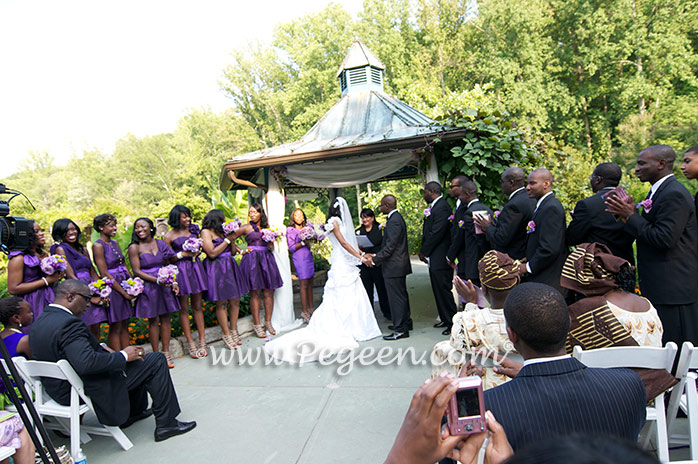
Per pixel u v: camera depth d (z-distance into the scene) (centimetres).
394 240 536
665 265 310
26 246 262
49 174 6969
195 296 546
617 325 218
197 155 4747
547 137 722
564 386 135
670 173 317
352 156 631
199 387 444
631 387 136
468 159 551
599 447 49
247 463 298
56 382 316
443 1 2866
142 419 384
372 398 381
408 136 573
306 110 3547
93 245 470
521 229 432
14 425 266
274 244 648
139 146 5369
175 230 553
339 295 552
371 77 799
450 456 108
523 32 2792
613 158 2283
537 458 50
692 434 230
